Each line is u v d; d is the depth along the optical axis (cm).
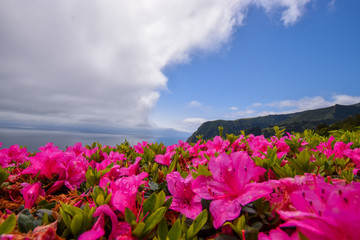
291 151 354
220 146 343
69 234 123
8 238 97
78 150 333
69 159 228
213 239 125
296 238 94
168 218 156
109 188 172
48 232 108
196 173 174
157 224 132
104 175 213
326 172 242
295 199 105
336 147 306
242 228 120
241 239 121
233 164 147
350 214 68
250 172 139
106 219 136
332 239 78
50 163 215
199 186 147
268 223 129
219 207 133
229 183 144
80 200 162
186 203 156
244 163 143
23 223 122
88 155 364
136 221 128
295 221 84
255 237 112
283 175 189
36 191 169
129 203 139
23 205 158
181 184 160
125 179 155
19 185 207
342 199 88
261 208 136
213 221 129
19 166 304
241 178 141
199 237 145
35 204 169
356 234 72
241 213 141
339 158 296
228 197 139
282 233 100
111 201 144
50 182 218
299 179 128
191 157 358
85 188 220
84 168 238
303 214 82
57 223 128
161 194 143
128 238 112
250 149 364
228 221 135
